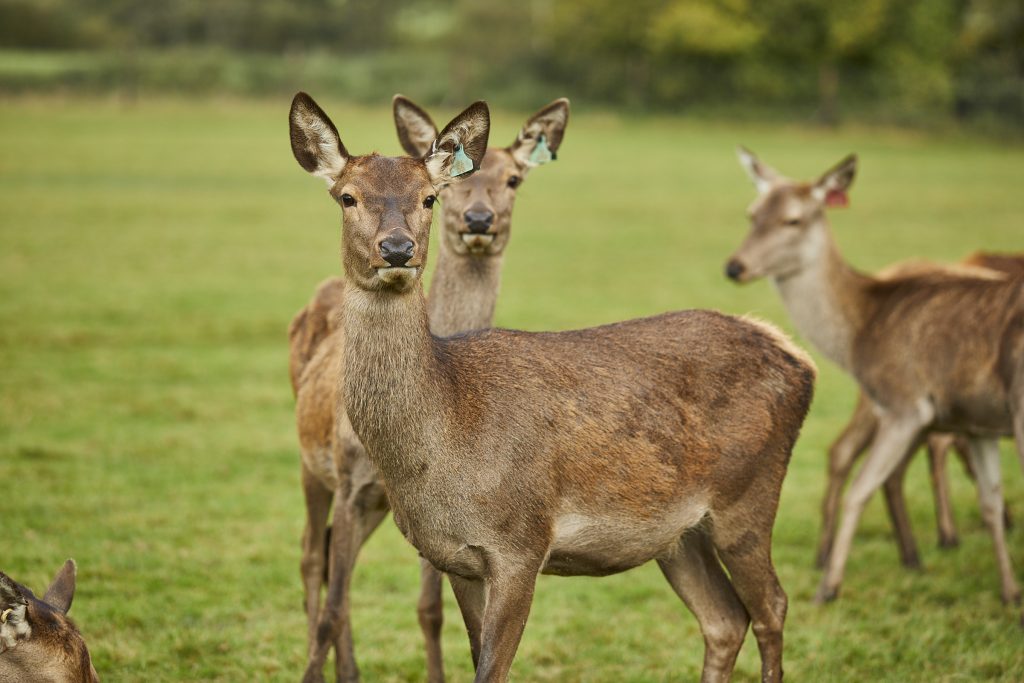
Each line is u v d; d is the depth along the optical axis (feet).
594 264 117.50
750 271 52.70
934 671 37.58
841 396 74.74
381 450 27.78
